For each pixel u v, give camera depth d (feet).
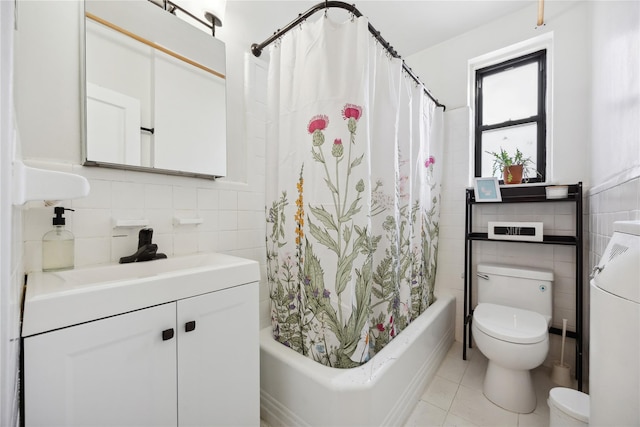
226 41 4.71
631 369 1.62
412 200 5.39
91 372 2.07
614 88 3.54
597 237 4.34
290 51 4.09
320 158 3.73
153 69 3.71
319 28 3.76
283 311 4.27
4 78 0.92
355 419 3.26
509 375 4.52
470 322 6.41
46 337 1.87
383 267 4.47
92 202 3.24
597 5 4.49
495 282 5.83
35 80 2.91
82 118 3.17
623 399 1.67
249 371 3.24
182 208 4.05
